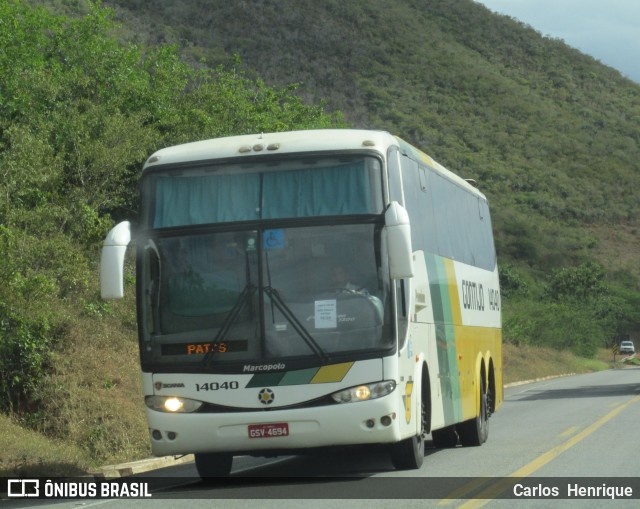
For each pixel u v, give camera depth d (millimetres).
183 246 16188
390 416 15555
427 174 19984
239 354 15672
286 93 54000
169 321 15961
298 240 15984
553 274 147875
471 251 24438
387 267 15844
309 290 15789
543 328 106688
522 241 159375
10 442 21141
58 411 24734
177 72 43969
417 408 17094
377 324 15648
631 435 23375
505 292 127062
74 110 34719
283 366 15555
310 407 15477
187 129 41312
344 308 15703
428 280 18875
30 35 40469
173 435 15758
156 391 15875
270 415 15508
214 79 48656
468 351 22688
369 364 15555
